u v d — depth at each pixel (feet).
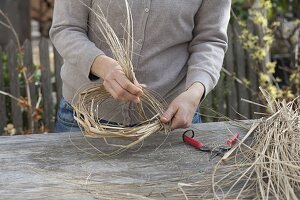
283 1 11.97
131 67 4.84
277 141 4.36
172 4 5.40
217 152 4.76
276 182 3.92
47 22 21.17
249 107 10.76
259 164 4.09
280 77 12.00
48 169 4.44
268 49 10.28
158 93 5.67
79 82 5.66
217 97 10.59
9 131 9.80
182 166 4.52
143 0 5.34
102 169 4.45
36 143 4.99
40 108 10.06
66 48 5.27
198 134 5.24
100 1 5.34
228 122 5.55
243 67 10.69
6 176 4.31
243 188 3.95
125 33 5.38
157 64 5.62
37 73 10.68
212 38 5.77
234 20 10.53
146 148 4.91
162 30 5.48
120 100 5.08
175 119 4.85
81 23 5.47
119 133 4.58
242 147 4.77
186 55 5.85
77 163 4.57
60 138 5.11
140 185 4.15
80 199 3.92
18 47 9.84
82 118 4.83
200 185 4.10
